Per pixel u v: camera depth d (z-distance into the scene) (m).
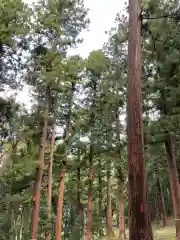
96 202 32.84
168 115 16.61
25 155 15.83
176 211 15.98
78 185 26.45
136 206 6.12
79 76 20.81
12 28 13.09
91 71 22.61
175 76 16.56
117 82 21.86
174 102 16.61
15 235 17.75
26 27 14.08
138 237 5.92
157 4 11.39
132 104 7.05
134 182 6.31
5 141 15.45
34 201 15.02
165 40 15.20
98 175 29.31
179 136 18.98
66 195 26.78
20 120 15.34
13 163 15.41
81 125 22.11
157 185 38.31
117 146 21.59
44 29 15.90
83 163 23.88
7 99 14.18
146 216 6.06
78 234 25.23
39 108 16.50
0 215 17.03
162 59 16.38
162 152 17.98
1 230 17.16
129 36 7.96
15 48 14.21
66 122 21.64
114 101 21.67
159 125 15.84
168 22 13.90
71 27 18.81
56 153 21.12
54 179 24.31
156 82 16.70
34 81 15.65
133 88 7.23
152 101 16.95
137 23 8.05
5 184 15.95
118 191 22.91
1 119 14.41
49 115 17.67
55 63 15.93
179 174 23.05
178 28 14.30
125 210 36.81
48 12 16.52
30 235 14.97
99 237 30.11
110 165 25.39
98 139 22.03
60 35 16.77
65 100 21.58
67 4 18.23
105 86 22.05
